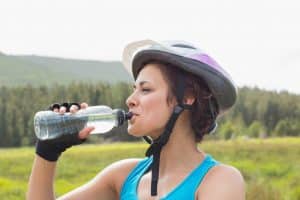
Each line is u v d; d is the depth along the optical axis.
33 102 92.50
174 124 3.53
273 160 52.09
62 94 90.94
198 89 3.60
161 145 3.54
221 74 3.58
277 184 38.53
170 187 3.50
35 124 3.59
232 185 3.42
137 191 3.64
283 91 110.50
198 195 3.44
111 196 3.90
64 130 3.57
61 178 41.69
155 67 3.58
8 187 36.97
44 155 3.62
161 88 3.55
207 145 58.81
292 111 104.75
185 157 3.60
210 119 3.65
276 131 102.44
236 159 53.06
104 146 61.50
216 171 3.47
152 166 3.56
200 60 3.57
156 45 3.59
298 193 33.38
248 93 108.12
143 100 3.55
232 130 84.75
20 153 62.22
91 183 3.91
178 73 3.56
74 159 51.16
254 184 32.19
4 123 90.31
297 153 56.31
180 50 3.56
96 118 3.58
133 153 57.31
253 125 94.12
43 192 3.64
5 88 98.38
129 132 3.60
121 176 3.84
